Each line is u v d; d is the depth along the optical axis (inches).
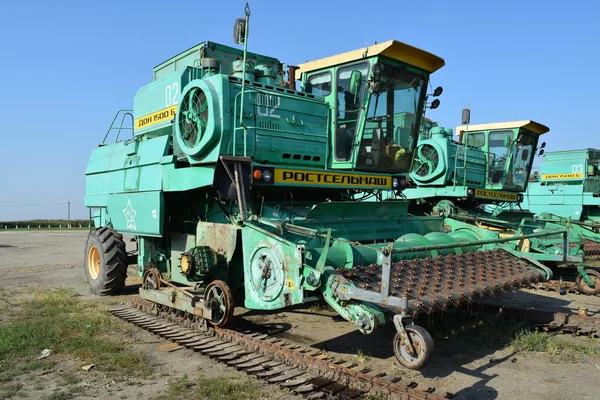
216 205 267.0
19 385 178.1
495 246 285.6
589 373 197.3
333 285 186.1
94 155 377.7
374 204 282.5
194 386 178.7
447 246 202.8
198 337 229.5
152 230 287.6
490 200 531.5
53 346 219.0
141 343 229.8
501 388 180.5
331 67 294.7
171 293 255.1
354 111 281.1
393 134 298.2
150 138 313.6
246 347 213.6
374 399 163.2
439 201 518.0
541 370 200.7
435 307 185.9
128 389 175.2
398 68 287.3
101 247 340.2
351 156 282.7
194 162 254.7
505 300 344.5
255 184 235.6
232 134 241.6
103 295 346.3
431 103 316.8
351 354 216.7
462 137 564.7
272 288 207.3
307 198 294.2
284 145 262.7
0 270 483.2
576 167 676.1
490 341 234.8
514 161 549.3
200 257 234.7
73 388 174.9
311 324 269.1
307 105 280.4
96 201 367.6
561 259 304.2
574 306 323.9
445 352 221.8
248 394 169.2
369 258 232.2
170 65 351.9
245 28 238.4
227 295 224.1
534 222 477.4
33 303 308.7
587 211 675.4
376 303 173.5
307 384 174.1
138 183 305.7
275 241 206.7
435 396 156.7
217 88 243.9
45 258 605.6
